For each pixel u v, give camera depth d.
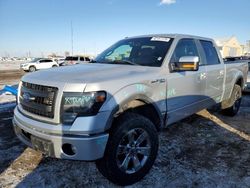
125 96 2.87
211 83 4.72
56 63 29.83
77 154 2.62
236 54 53.69
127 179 3.01
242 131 5.03
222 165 3.60
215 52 5.13
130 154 3.04
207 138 4.63
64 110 2.66
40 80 2.90
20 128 3.07
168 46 3.88
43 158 3.73
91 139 2.60
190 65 3.51
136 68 3.44
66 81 2.74
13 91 5.25
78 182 3.11
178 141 4.45
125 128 2.87
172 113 3.71
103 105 2.68
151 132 3.18
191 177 3.26
